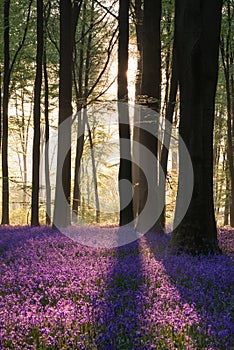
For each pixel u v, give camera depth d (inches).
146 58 772.6
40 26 901.2
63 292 314.8
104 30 1306.6
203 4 520.7
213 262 444.8
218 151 1888.5
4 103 1077.1
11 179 1155.3
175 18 533.3
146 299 297.3
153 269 394.6
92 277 350.3
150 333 230.8
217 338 226.8
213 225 525.0
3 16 1097.4
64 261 434.9
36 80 909.2
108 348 212.4
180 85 531.8
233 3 1127.6
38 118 919.0
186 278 366.6
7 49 1063.0
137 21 976.9
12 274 366.6
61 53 806.5
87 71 1307.8
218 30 524.4
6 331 233.3
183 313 260.5
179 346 215.8
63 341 219.9
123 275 368.8
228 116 1216.2
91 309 261.4
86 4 1237.1
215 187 1827.0
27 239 609.9
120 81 756.0
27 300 287.3
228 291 327.6
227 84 1195.3
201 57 519.8
